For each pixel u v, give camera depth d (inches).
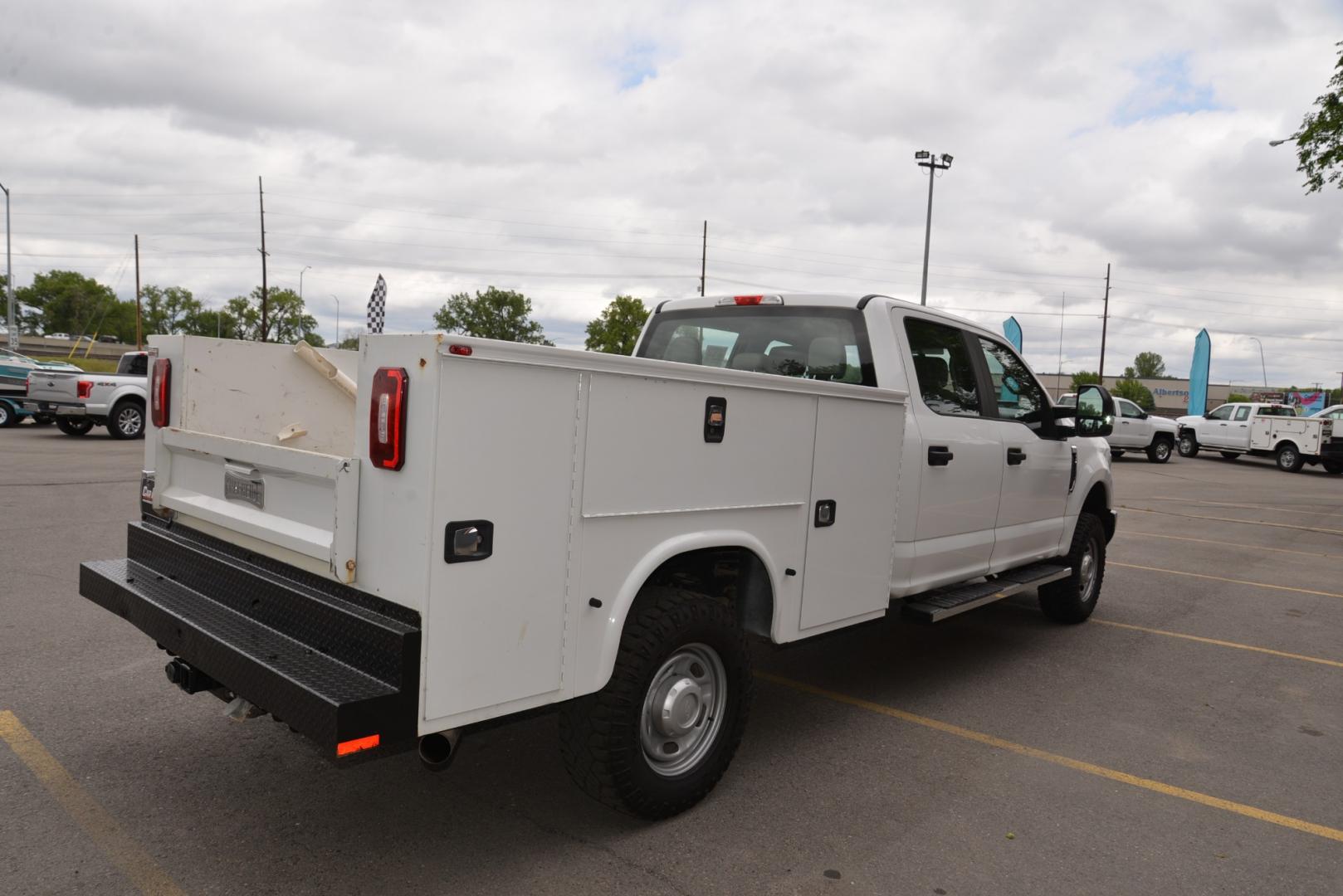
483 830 128.3
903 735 174.4
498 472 104.3
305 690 97.7
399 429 100.1
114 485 449.7
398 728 98.7
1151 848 133.2
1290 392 2886.3
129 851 119.0
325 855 119.7
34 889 109.2
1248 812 146.7
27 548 296.7
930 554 185.5
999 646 242.7
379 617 103.5
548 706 121.0
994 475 205.8
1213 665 232.2
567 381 110.1
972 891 118.8
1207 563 392.5
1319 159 543.8
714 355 203.2
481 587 104.3
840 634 163.6
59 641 202.5
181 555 138.9
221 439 130.9
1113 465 987.9
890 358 176.9
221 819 128.6
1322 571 383.2
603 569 117.6
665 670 130.3
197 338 147.6
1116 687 210.5
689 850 125.6
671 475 125.0
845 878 120.2
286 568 120.3
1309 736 182.7
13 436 724.7
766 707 188.2
